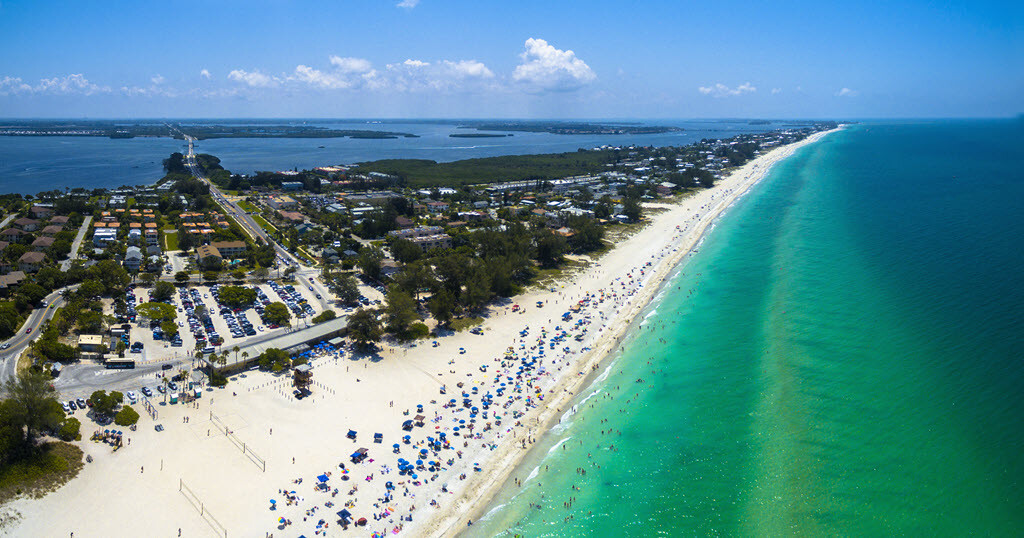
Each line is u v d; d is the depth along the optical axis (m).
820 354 130.00
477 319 157.12
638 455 98.69
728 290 179.12
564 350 139.62
